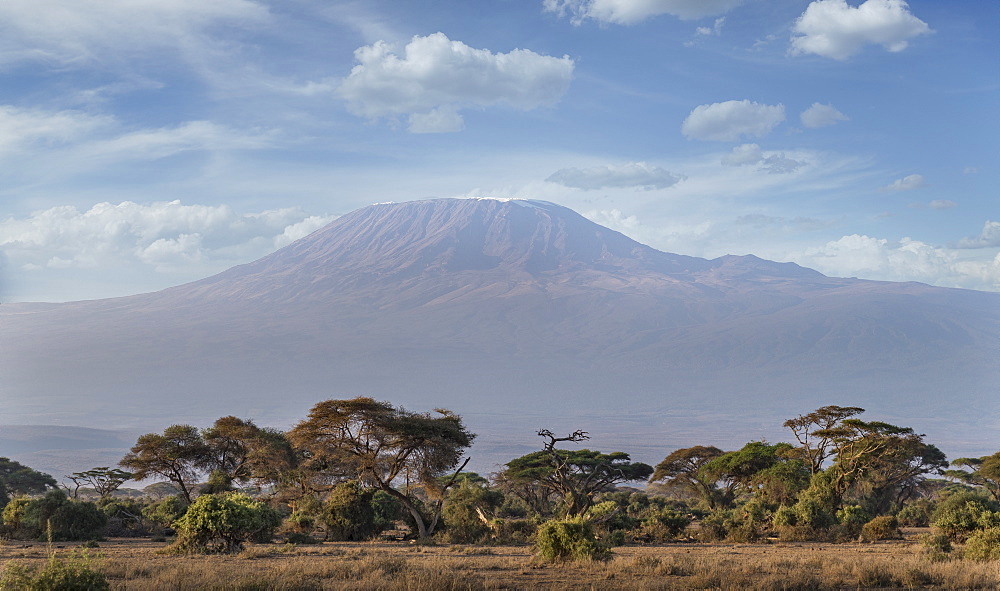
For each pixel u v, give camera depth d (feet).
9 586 62.23
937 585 78.89
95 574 63.41
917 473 249.55
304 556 113.80
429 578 77.20
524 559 108.58
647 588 75.51
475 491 184.14
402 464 177.68
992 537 99.45
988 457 269.85
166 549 116.67
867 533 164.66
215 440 219.00
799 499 213.66
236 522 118.62
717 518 187.11
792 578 80.38
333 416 174.81
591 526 105.70
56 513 152.15
